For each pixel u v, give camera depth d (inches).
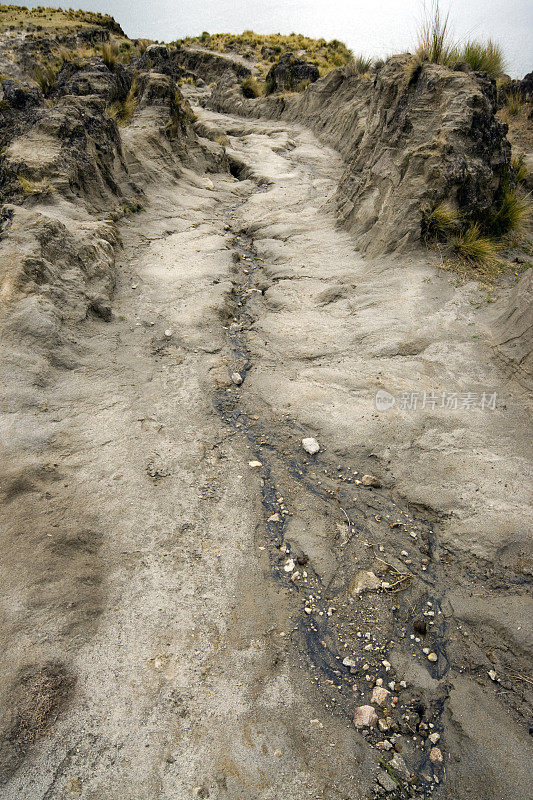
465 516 138.6
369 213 293.4
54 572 115.3
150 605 114.4
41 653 100.9
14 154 288.7
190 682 101.0
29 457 142.6
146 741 91.2
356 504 146.8
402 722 100.1
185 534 132.0
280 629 114.9
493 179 281.3
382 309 224.4
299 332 221.0
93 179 311.0
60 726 92.0
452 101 272.4
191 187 406.9
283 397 183.9
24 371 167.3
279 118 742.5
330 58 1047.0
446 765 93.4
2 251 200.7
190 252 292.5
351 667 109.1
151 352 202.8
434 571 129.5
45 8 1327.5
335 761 91.7
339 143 570.3
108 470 145.9
